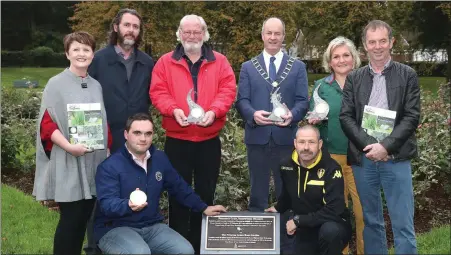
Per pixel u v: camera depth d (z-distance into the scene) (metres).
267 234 4.36
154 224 4.54
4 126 8.74
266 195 5.28
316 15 18.80
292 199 4.66
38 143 4.42
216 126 5.04
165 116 5.00
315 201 4.54
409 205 4.45
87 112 4.41
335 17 18.50
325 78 5.16
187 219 5.17
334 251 4.38
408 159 4.42
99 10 17.45
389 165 4.41
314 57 20.69
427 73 21.23
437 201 6.97
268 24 5.07
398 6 18.66
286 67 5.13
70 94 4.43
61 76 4.48
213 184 5.13
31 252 5.33
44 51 26.64
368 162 4.51
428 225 6.27
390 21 18.94
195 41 4.87
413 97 4.35
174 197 4.75
